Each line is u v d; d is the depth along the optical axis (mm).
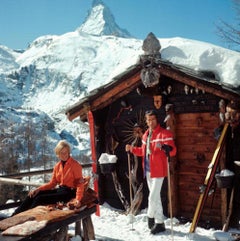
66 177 5223
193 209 6625
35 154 50250
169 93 6832
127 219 6918
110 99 7559
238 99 5840
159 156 5820
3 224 4398
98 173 7895
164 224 6008
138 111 7363
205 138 6496
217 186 6055
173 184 6703
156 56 6516
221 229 6195
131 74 6988
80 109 7754
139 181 7352
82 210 5016
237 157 6043
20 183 7109
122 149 7656
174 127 6762
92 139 7488
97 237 5816
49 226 4355
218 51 6469
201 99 6445
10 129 49281
